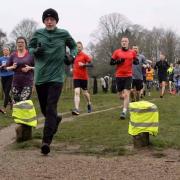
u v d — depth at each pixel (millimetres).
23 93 12219
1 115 15578
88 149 8742
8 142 10000
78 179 6539
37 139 9969
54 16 8641
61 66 8602
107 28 94062
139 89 18219
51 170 7047
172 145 8828
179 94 29047
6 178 6578
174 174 6801
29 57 12172
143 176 6695
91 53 93875
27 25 86062
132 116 8766
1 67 15719
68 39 8703
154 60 103375
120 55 13562
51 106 8398
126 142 9234
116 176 6699
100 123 12234
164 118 12914
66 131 10945
